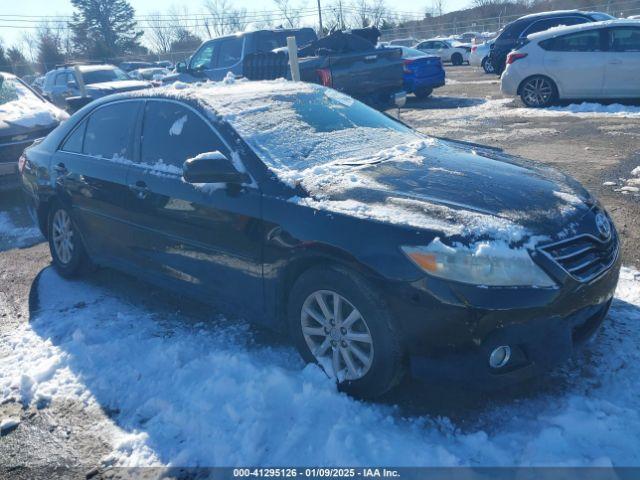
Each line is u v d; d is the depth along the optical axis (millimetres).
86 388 3373
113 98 4645
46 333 4066
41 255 5867
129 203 4145
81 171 4613
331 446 2676
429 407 2992
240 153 3531
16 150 7547
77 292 4805
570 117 10719
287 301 3359
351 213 2963
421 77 14922
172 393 3219
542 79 11930
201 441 2830
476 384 2713
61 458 2846
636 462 2518
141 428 2992
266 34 12609
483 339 2656
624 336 3490
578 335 2992
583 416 2783
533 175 3496
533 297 2648
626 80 11031
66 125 5070
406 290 2727
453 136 9758
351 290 2904
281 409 2984
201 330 3957
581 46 11414
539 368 2785
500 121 10914
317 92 4535
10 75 9258
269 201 3260
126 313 4320
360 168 3496
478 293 2619
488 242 2689
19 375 3543
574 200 3148
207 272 3701
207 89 4258
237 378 3252
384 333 2840
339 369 3121
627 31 10992
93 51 47656
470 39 37094
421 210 2912
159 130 4086
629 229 5160
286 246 3143
